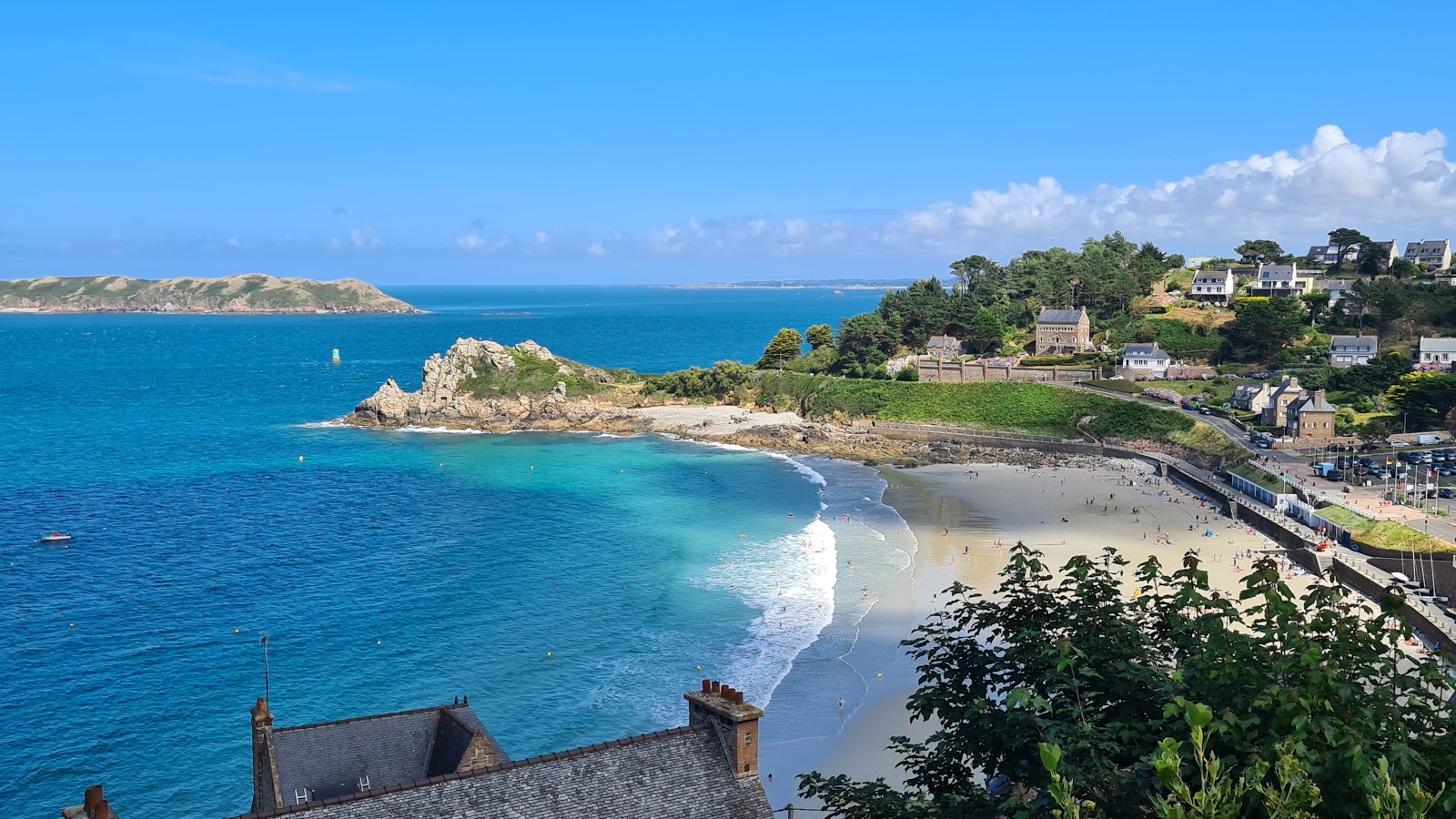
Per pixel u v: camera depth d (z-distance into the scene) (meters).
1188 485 164.62
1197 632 27.62
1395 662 24.31
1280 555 121.38
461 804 28.50
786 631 98.44
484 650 93.38
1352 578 109.00
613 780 30.19
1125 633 29.12
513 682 85.94
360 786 42.59
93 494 161.88
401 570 119.06
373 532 136.88
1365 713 21.66
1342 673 23.12
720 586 112.50
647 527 139.75
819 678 87.12
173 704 81.81
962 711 29.70
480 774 29.16
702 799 30.80
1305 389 186.38
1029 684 30.23
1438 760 21.53
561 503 154.75
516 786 29.20
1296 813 17.39
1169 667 29.64
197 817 65.38
